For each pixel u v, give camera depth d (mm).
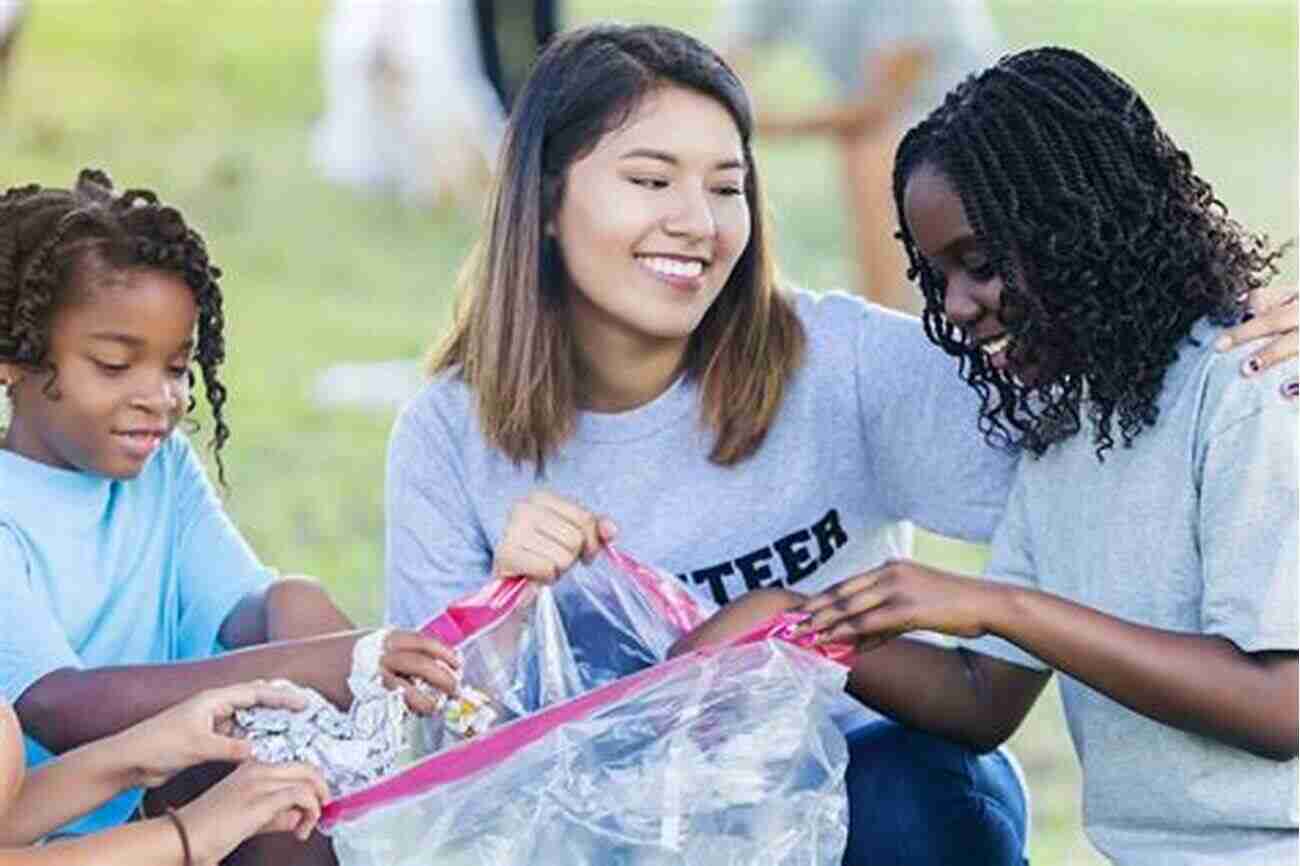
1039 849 6520
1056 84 4270
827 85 13539
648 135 4586
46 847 3877
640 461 4758
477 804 4004
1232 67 16047
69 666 4477
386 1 13836
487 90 13570
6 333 4492
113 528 4684
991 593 4125
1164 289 4227
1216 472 4160
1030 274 4199
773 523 4766
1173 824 4332
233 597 4762
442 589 4797
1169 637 4133
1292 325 4195
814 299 4855
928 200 4258
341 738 4203
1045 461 4441
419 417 4855
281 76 15953
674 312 4605
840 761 4133
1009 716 4586
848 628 4125
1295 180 14000
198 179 14266
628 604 4473
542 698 4395
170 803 4434
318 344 11570
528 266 4691
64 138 14711
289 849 4246
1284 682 4105
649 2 16422
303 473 9617
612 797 4059
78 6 16656
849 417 4758
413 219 13844
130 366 4512
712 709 4102
